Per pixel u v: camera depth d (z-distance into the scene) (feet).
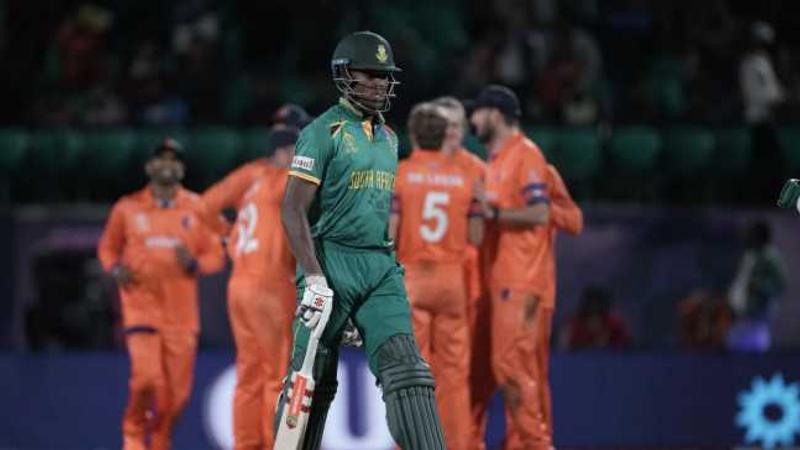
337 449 113.19
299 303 68.03
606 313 131.85
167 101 158.51
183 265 102.99
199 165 144.66
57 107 157.99
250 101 155.74
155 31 170.50
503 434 115.55
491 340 94.43
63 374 117.08
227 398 115.55
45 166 147.43
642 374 119.75
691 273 147.02
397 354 66.23
